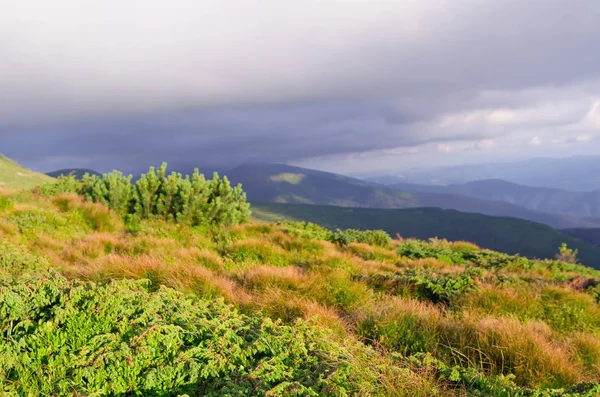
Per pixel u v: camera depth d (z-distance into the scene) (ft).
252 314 17.49
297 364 11.33
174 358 10.26
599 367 17.48
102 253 31.60
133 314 12.03
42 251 30.30
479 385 12.99
